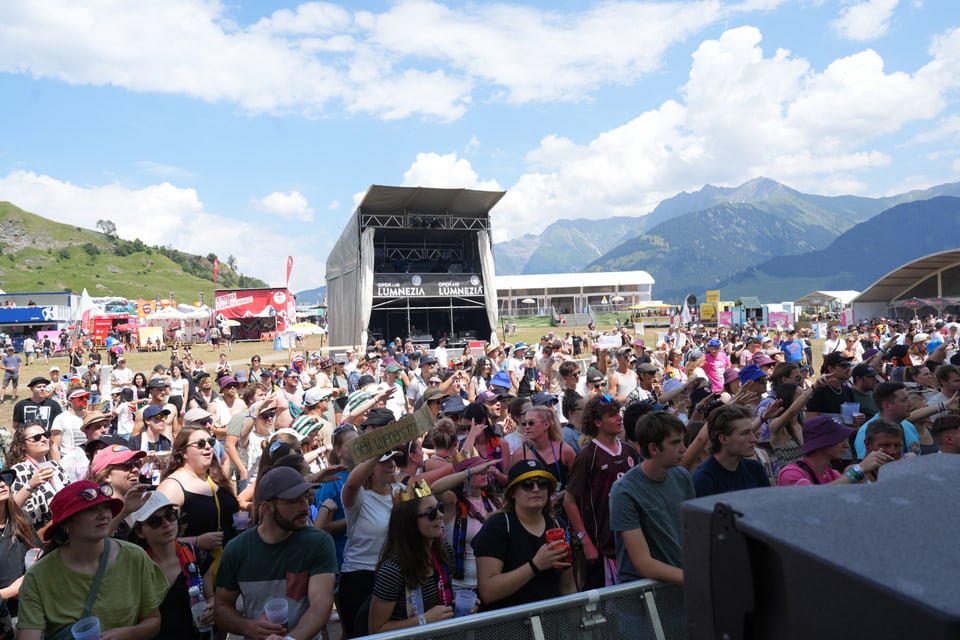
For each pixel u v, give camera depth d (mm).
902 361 9961
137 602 3191
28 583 3021
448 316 28234
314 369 14914
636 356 11836
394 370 11352
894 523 1176
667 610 2918
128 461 4496
